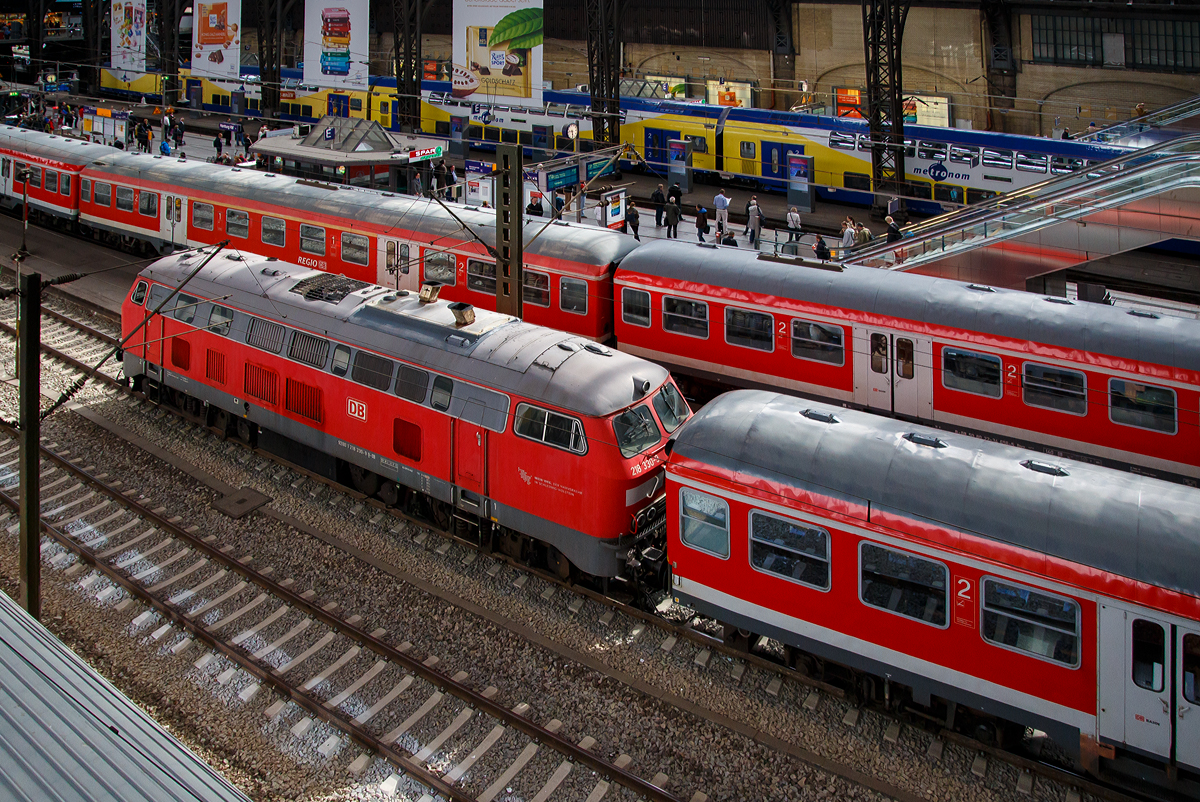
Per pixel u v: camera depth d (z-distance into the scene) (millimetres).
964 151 35781
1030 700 11156
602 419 14312
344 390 17266
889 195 37281
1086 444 17938
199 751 12180
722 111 41469
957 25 44125
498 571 15766
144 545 16625
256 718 12750
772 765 11898
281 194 28375
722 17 51219
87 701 8141
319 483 18469
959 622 11414
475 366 15688
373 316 17391
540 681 13383
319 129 36844
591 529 14453
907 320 19281
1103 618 10531
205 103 60875
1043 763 11500
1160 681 10328
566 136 42625
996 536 11141
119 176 32188
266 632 14391
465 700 12961
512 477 15195
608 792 11523
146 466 19109
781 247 32219
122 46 62781
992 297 19047
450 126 49750
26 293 11328
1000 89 44000
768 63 50594
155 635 14359
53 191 34500
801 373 20781
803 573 12391
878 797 11375
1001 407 18656
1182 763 10375
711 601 13336
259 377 18625
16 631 9047
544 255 23531
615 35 42688
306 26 51500
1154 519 10680
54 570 15953
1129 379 17250
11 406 21281
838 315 20000
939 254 26688
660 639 14125
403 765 11812
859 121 38250
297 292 18641
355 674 13523
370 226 26219
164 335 20406
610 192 31656
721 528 12961
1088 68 41875
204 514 17531
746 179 42844
